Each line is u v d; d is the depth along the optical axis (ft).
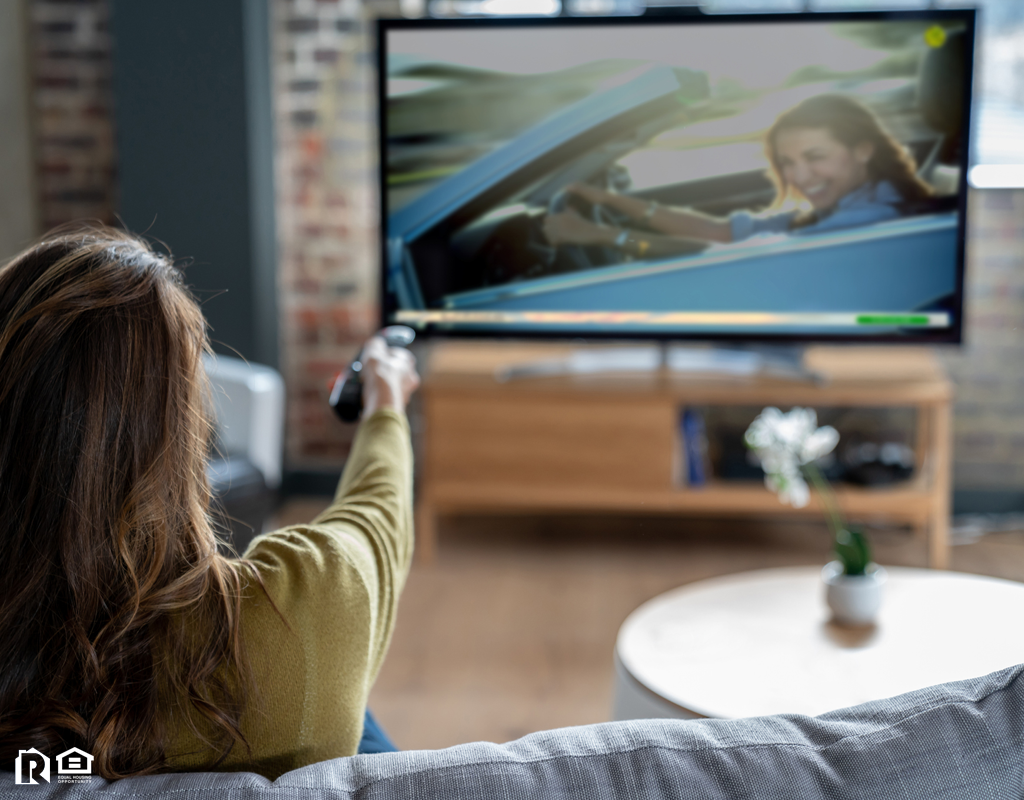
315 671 2.69
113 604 2.55
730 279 8.57
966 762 2.18
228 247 11.47
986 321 12.01
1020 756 2.19
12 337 2.50
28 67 12.10
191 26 11.14
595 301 8.62
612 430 10.66
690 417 10.83
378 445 3.54
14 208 12.05
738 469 10.92
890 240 8.36
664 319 8.64
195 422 2.74
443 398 10.82
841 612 6.08
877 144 8.19
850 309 8.54
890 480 10.76
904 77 8.06
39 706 2.50
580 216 8.50
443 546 11.79
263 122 11.71
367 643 2.84
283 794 2.19
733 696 5.21
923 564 11.04
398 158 8.46
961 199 8.21
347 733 2.80
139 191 11.46
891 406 12.07
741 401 10.44
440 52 8.37
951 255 8.32
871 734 2.25
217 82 11.21
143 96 11.30
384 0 12.00
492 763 2.23
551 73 8.35
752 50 8.18
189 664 2.56
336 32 12.08
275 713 2.64
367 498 3.26
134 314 2.57
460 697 8.27
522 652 9.09
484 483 10.94
